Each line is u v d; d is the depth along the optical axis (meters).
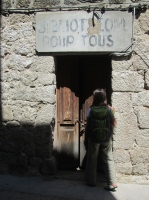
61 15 4.07
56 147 4.60
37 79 4.27
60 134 4.62
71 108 4.54
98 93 3.77
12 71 4.32
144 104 4.06
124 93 4.09
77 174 4.48
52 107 4.27
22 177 4.33
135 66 4.04
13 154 4.44
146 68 4.02
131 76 4.05
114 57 4.07
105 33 4.02
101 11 3.99
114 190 3.84
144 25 3.98
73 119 4.55
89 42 4.05
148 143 4.10
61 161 4.66
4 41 4.29
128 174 4.19
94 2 4.02
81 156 4.68
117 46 4.01
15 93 4.33
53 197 3.69
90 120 3.77
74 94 4.51
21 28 4.23
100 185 4.05
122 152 4.16
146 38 4.00
